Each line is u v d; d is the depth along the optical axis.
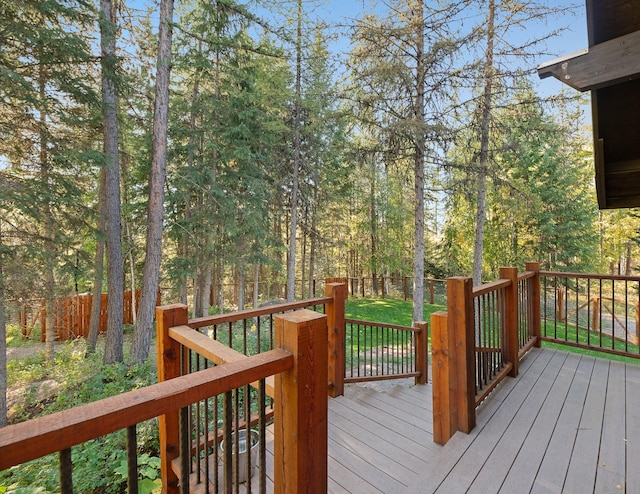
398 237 14.01
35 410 4.97
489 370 2.64
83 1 5.10
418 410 2.81
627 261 13.14
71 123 5.46
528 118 6.88
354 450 2.19
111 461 2.84
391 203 13.13
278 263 9.69
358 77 6.30
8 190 4.54
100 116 6.19
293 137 9.46
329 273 14.46
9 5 4.43
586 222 10.09
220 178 8.27
